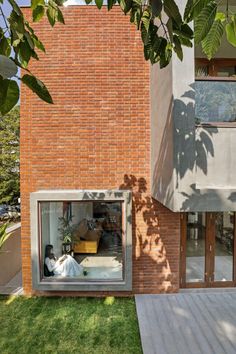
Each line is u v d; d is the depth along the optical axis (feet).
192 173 13.50
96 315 19.53
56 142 22.40
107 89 22.16
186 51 13.47
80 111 22.25
